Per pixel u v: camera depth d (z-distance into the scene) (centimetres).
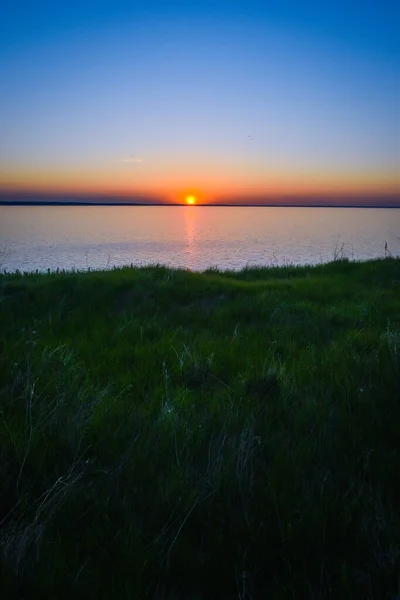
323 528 225
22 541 213
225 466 278
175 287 993
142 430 335
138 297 915
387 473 275
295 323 715
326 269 1424
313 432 332
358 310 809
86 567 209
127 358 524
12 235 6162
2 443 298
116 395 407
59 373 441
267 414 360
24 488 260
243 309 812
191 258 3388
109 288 945
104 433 326
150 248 4291
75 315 756
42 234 6519
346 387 401
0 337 580
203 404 389
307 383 432
